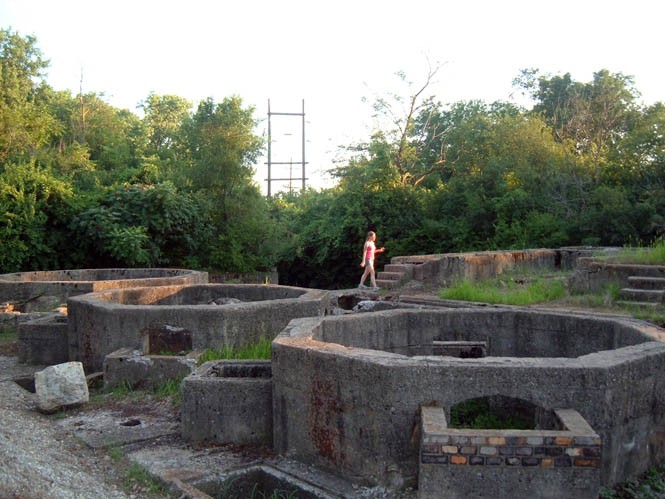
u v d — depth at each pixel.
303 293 9.92
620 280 10.29
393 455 4.72
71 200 19.58
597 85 25.94
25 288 12.34
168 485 4.89
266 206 26.22
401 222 23.41
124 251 18.70
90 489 4.49
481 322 7.71
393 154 25.44
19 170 19.03
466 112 31.92
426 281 13.14
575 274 10.91
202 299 11.09
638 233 18.08
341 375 5.03
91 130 30.33
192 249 21.98
